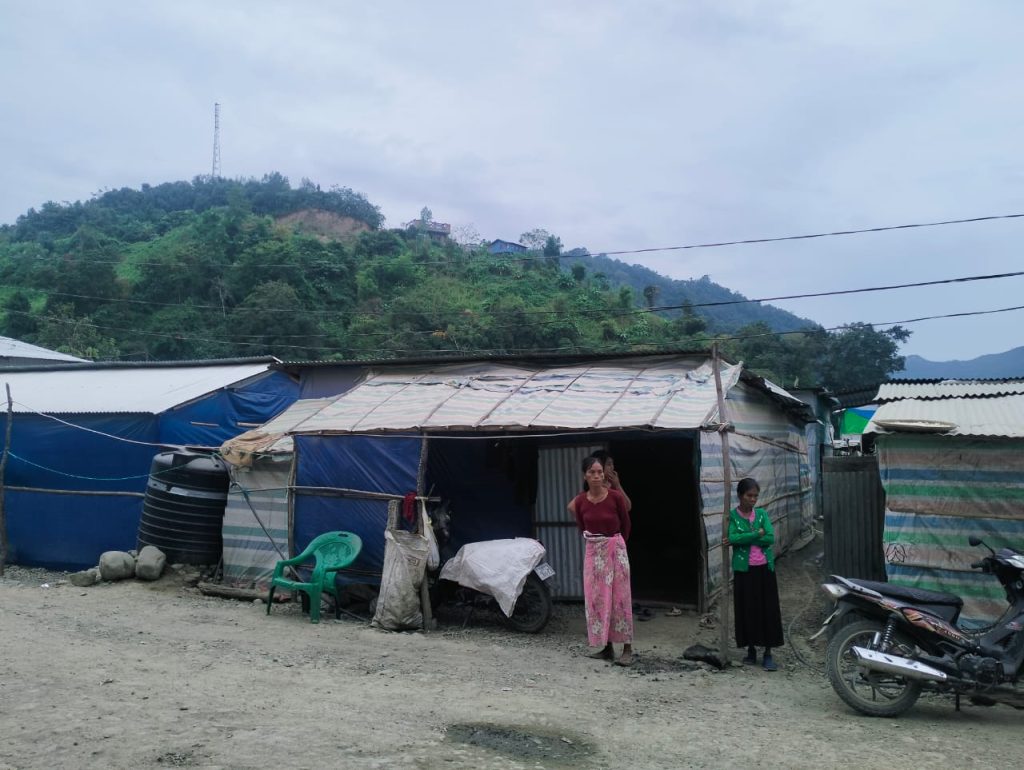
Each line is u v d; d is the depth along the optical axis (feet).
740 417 40.06
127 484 41.42
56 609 30.40
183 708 17.31
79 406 44.55
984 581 23.15
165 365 55.11
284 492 36.42
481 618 31.32
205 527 37.93
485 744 15.92
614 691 20.81
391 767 14.12
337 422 33.47
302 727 16.29
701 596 32.17
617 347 130.72
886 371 155.94
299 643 25.80
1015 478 23.12
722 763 15.23
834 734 17.24
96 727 15.74
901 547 24.18
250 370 51.26
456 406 32.76
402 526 30.58
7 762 13.74
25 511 42.93
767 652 23.72
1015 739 17.06
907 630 19.10
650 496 43.68
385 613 28.84
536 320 144.66
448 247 233.76
